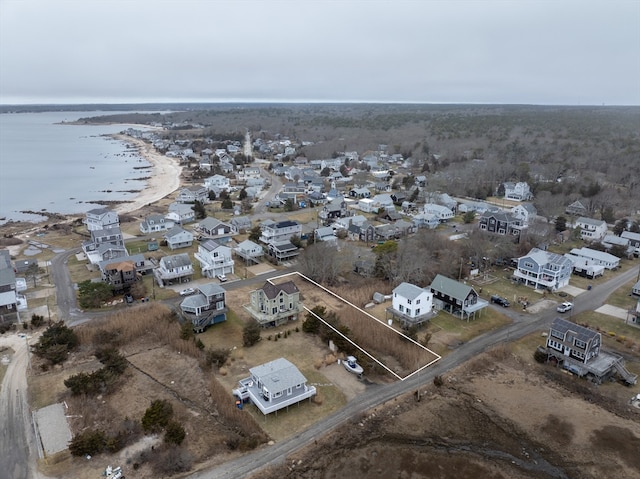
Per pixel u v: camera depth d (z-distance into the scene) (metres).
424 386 44.84
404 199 119.69
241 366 47.34
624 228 93.06
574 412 41.41
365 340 52.16
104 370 44.31
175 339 51.25
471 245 77.31
